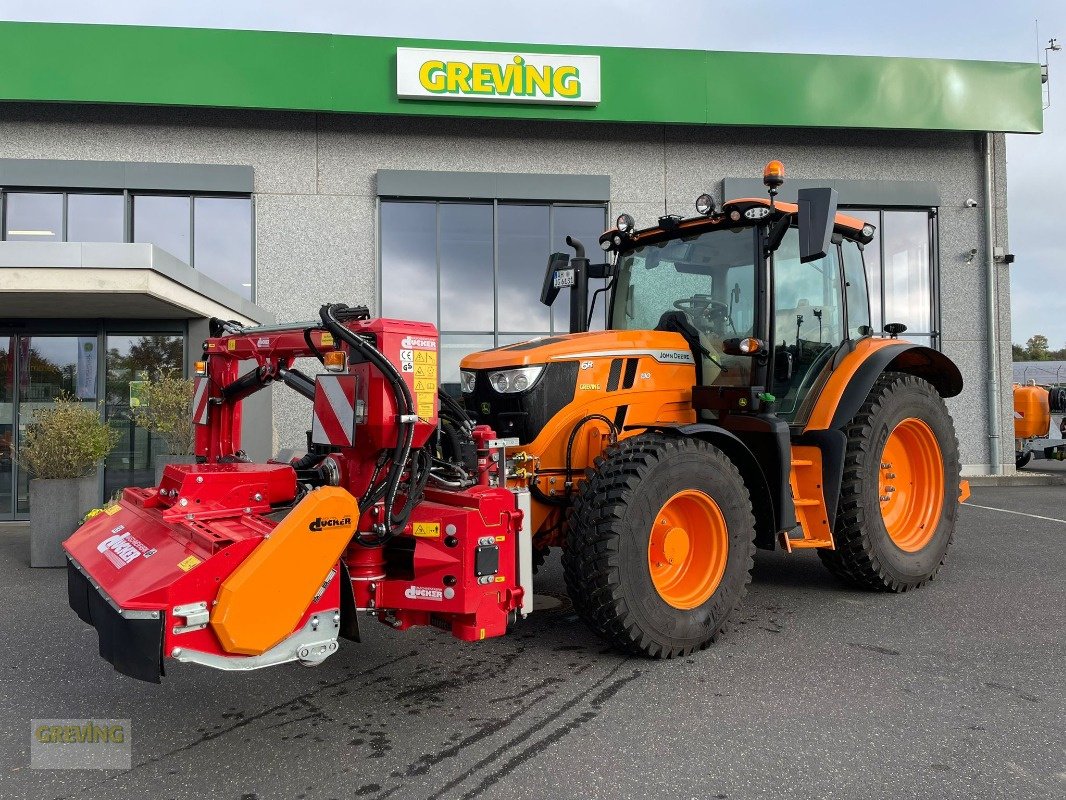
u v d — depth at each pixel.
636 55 11.78
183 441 7.66
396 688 3.69
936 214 12.95
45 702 3.55
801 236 4.28
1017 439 15.18
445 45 11.34
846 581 5.45
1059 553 6.67
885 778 2.76
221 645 2.80
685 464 4.05
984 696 3.50
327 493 3.03
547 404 4.36
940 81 12.43
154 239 11.18
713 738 3.09
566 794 2.66
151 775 2.84
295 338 3.68
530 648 4.29
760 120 12.09
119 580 2.96
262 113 11.34
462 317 11.77
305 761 2.94
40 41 10.59
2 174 10.69
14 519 9.37
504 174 11.66
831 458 4.92
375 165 11.59
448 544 3.35
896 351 5.40
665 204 12.28
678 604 4.08
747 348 4.47
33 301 7.99
